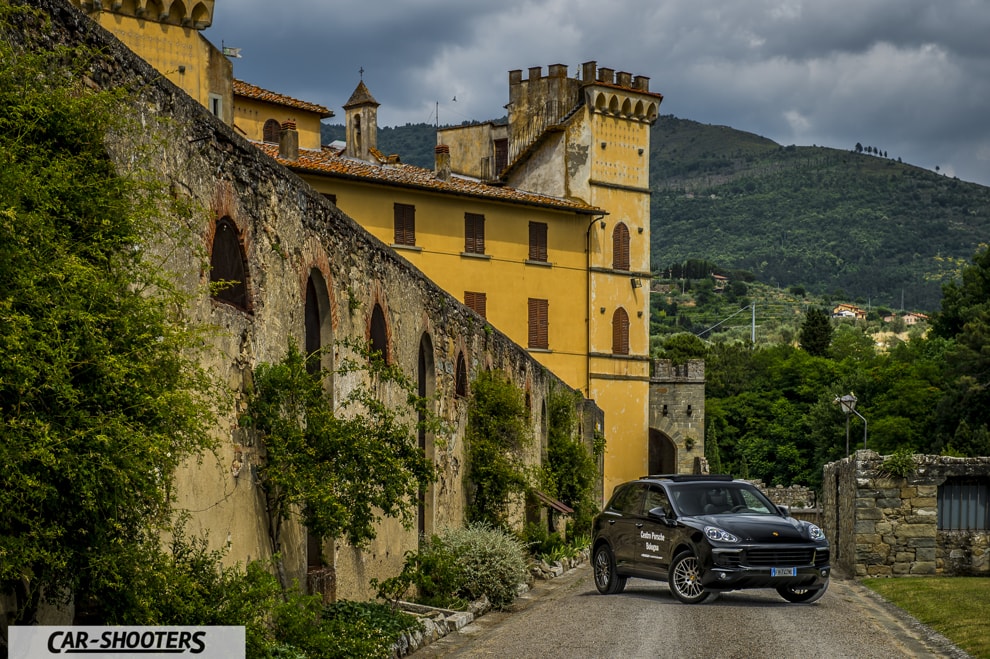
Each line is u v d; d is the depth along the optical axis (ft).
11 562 24.11
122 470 26.27
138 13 140.56
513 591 68.28
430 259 189.98
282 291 47.67
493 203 198.70
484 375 93.45
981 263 284.41
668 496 68.23
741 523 64.34
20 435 24.12
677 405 239.30
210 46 147.54
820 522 129.49
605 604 63.62
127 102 33.24
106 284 26.73
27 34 29.81
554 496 124.06
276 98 200.64
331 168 176.65
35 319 24.67
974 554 86.43
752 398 327.47
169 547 34.91
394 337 67.15
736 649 46.55
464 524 86.58
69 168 28.12
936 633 53.21
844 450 286.66
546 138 221.05
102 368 26.32
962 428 225.35
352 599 57.16
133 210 30.04
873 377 294.25
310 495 44.75
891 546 86.53
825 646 47.78
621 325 217.56
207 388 35.09
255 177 45.01
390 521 64.80
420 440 76.23
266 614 40.57
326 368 54.29
